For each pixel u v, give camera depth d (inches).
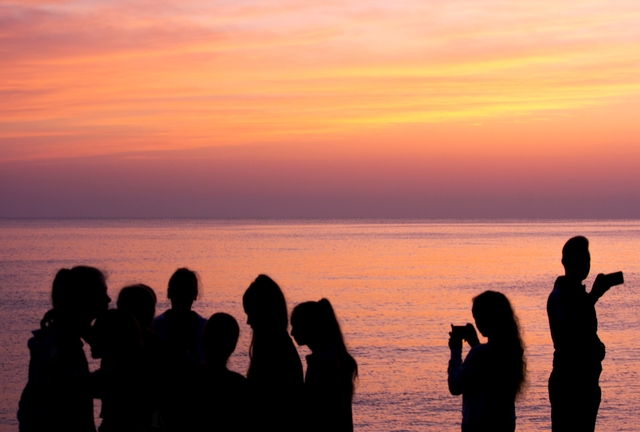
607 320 2110.0
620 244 7185.0
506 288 3100.4
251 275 3695.9
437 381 1253.7
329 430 186.2
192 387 186.7
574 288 246.8
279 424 192.9
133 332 176.6
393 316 2231.8
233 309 2317.9
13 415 989.2
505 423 202.1
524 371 208.2
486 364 201.9
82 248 6378.0
